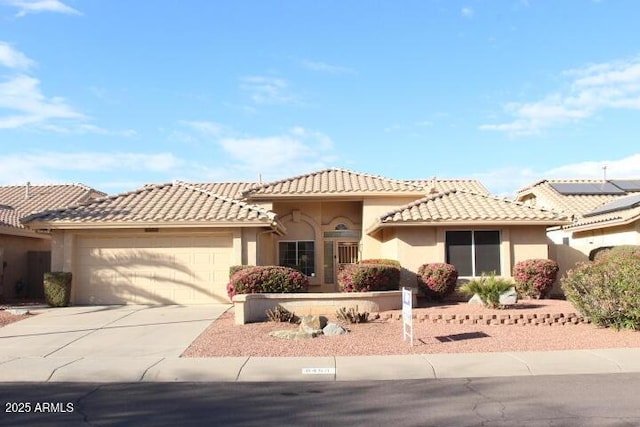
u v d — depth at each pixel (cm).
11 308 1870
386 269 1816
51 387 967
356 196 2498
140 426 730
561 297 2084
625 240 2273
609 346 1245
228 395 896
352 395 885
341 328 1405
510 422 725
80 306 1959
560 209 2781
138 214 2019
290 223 2633
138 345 1302
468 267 2058
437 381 984
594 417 741
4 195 3061
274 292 1691
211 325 1542
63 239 2005
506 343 1282
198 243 2028
